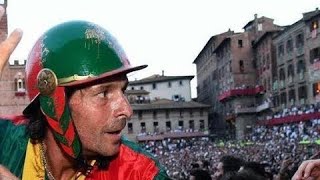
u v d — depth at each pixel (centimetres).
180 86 12781
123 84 215
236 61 9281
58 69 207
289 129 6272
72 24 217
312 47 6656
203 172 754
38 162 235
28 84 223
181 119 10244
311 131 5622
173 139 9994
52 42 213
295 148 4659
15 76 6538
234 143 7538
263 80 8700
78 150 212
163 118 10206
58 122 210
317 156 285
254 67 9262
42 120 230
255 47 9162
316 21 6544
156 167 245
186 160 5569
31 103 227
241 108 8938
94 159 235
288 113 6931
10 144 243
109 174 239
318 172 261
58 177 234
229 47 9462
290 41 7369
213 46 11119
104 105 208
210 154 5966
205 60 12138
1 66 158
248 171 518
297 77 7125
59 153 228
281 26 9388
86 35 211
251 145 6600
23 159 238
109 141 212
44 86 208
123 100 212
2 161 244
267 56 8350
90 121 208
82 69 205
